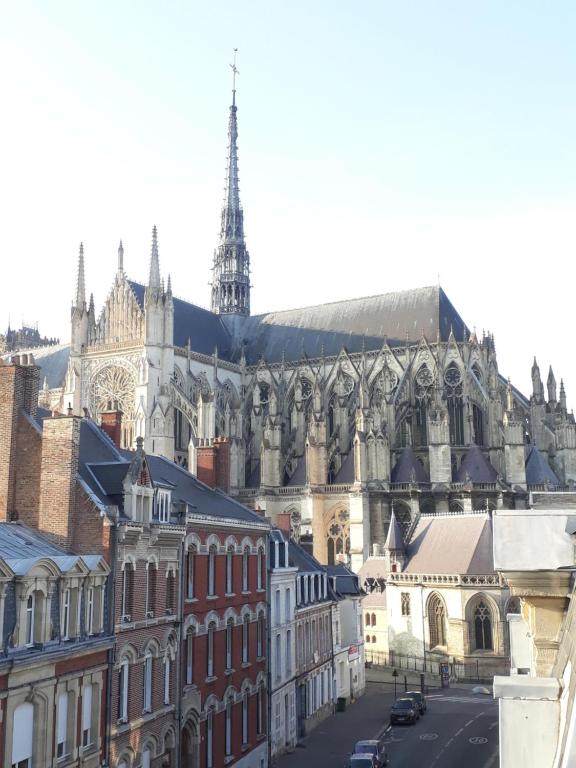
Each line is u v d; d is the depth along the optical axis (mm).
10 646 31344
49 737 33344
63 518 39875
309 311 157625
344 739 66812
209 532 51875
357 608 87938
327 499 123438
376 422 122312
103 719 38000
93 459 47219
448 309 145000
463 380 129375
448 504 117875
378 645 103562
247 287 169000
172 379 129375
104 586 39031
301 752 62812
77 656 35656
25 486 41094
